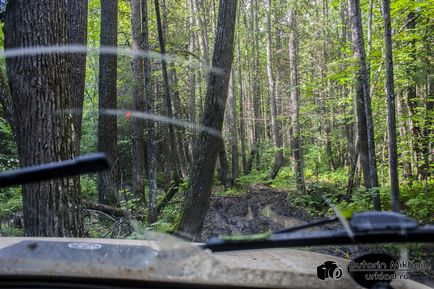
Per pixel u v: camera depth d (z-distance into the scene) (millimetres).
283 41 22734
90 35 14625
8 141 9727
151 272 804
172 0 17719
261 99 27578
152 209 6242
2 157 8656
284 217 8961
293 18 16484
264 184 17297
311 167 17125
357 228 846
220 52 5637
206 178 5504
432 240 817
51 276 808
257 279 836
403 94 10766
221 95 5648
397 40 8906
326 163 17500
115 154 8531
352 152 10711
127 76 11961
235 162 16766
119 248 1000
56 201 3559
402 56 8484
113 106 8523
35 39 3484
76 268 806
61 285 803
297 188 12969
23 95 3508
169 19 15852
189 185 5594
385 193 7273
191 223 5406
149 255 887
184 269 819
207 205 5605
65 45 3701
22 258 866
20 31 3486
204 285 810
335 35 16953
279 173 18625
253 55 25500
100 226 5906
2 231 5445
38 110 3506
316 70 18234
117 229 5449
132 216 6262
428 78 9961
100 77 8594
